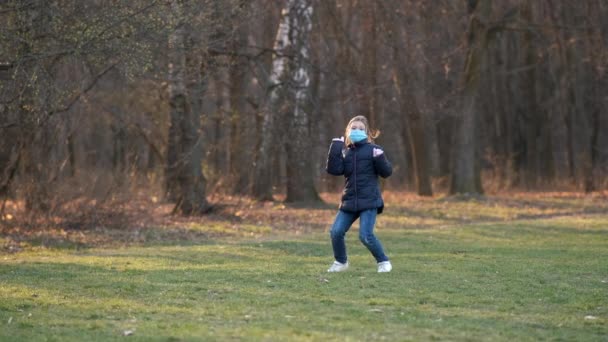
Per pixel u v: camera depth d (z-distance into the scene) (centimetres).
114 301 1564
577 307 1524
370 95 5150
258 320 1359
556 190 7056
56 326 1337
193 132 4144
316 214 4497
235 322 1345
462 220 4344
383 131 6122
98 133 6388
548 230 3512
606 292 1705
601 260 2322
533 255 2470
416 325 1326
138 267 2134
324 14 5291
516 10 5859
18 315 1435
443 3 5853
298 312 1432
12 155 3325
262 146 5019
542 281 1852
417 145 6253
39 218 3294
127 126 5056
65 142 3756
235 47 4344
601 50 5972
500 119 7862
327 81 5259
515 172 7275
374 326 1311
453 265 2148
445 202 5478
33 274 1980
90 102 3897
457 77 6034
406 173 7719
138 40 2753
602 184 6738
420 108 5616
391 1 5328
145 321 1367
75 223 3350
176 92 4122
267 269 2055
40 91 2788
